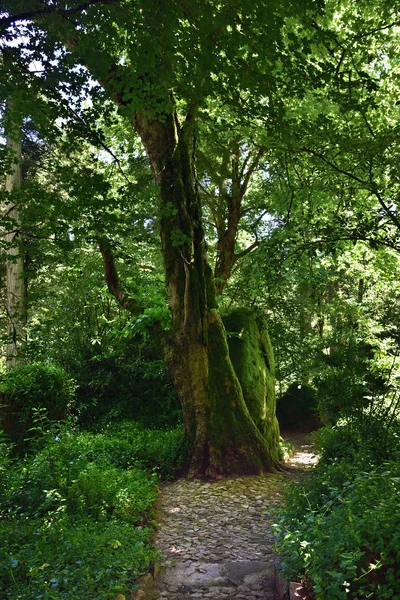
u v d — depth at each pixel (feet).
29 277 19.61
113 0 12.54
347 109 16.94
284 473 29.48
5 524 14.53
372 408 22.94
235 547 17.81
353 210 29.14
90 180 17.25
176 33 13.50
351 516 11.19
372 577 10.41
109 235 21.08
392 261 34.40
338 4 25.29
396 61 26.55
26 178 52.03
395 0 21.85
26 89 14.96
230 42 13.43
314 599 11.17
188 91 15.93
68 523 15.51
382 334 23.08
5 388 30.45
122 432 37.27
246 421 29.94
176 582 14.65
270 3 12.52
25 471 19.17
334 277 45.93
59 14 12.80
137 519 18.76
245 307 37.78
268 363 36.45
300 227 26.94
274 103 16.37
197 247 30.37
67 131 16.66
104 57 13.96
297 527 13.70
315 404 52.70
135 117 29.43
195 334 29.71
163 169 27.91
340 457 22.39
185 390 30.01
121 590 12.03
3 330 49.88
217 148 41.65
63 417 33.88
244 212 48.93
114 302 48.37
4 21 12.72
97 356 43.75
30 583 11.17
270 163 37.78
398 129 21.06
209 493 25.38
